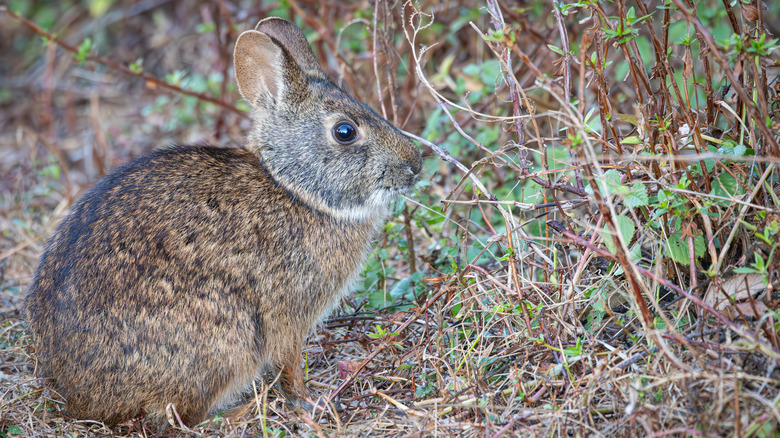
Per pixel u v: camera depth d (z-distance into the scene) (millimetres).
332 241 9625
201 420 8977
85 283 8680
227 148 10102
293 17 14953
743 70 8453
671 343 7867
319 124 9648
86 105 19031
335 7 14867
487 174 12586
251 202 9320
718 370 7117
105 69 19594
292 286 9391
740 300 7836
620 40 8031
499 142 12867
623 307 8938
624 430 7234
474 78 12977
